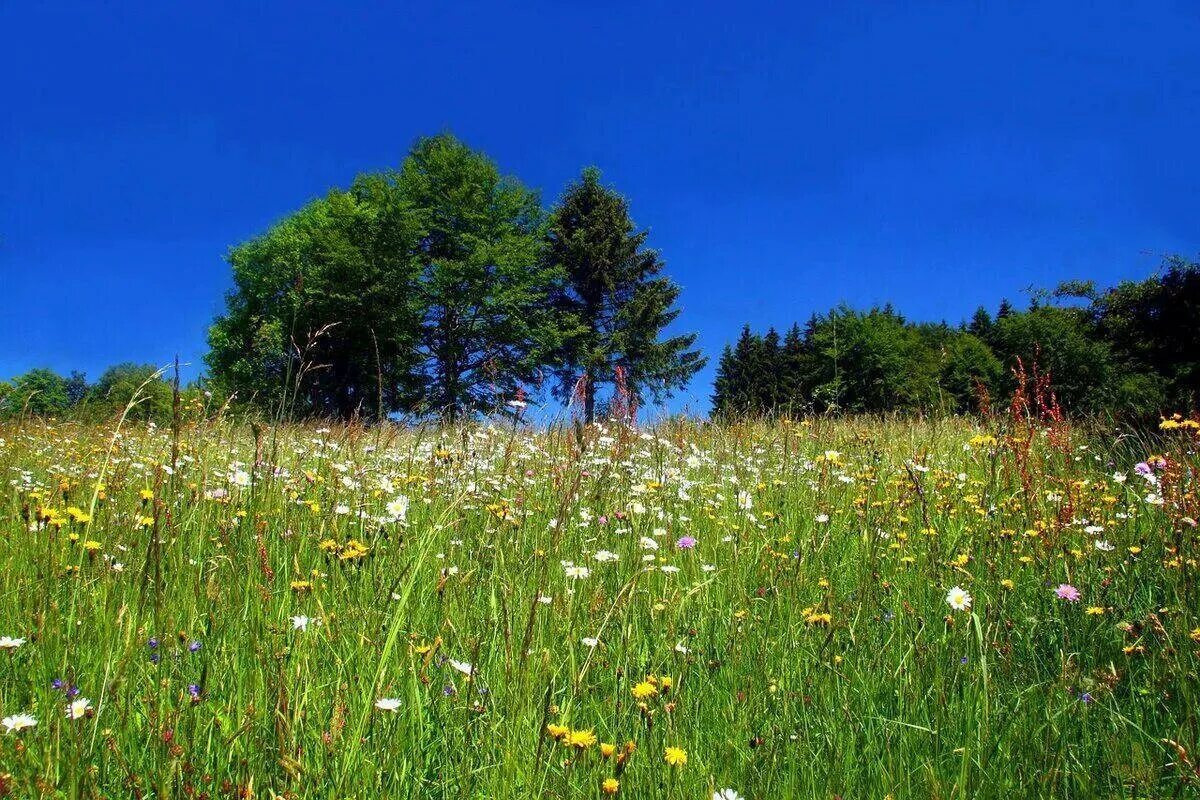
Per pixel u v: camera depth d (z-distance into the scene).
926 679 2.59
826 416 7.68
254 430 3.70
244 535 3.28
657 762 2.02
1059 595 3.02
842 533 4.29
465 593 2.92
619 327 44.97
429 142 40.38
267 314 33.09
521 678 2.12
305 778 1.77
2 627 2.45
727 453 6.75
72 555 3.03
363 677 2.22
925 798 1.98
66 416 6.36
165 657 2.21
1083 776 2.07
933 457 6.35
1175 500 3.55
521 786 1.88
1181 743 2.14
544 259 44.56
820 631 2.98
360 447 5.07
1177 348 11.18
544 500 4.57
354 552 2.86
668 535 4.06
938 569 3.66
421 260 36.81
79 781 1.63
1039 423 4.29
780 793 2.03
